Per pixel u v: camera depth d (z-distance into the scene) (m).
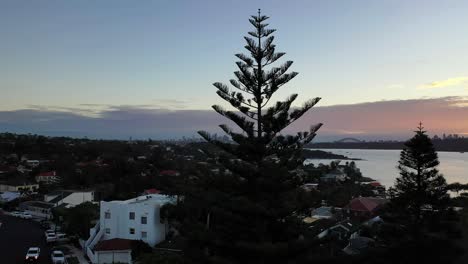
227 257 15.65
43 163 103.75
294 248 13.45
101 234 40.00
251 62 14.77
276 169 14.09
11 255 38.16
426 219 24.00
